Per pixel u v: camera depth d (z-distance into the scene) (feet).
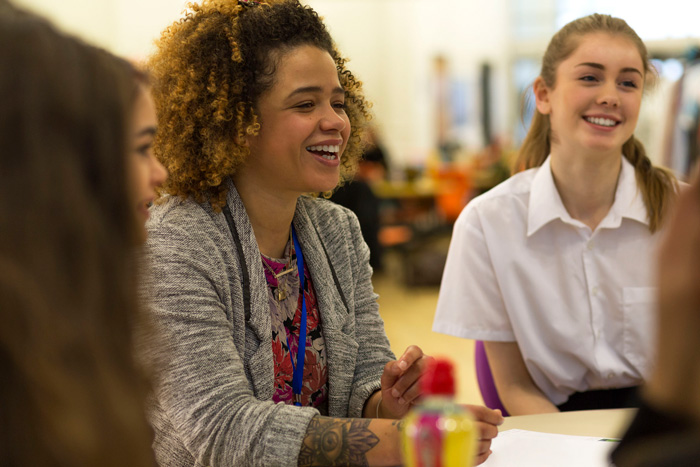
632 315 5.54
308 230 4.78
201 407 3.71
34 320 1.70
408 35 35.14
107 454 1.80
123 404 1.86
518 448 3.77
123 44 30.81
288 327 4.56
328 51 4.56
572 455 3.66
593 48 5.31
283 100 4.27
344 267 4.96
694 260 1.50
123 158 1.95
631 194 5.54
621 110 5.33
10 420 1.73
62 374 1.73
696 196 1.53
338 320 4.74
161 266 3.95
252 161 4.42
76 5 29.66
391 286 20.80
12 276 1.70
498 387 5.82
